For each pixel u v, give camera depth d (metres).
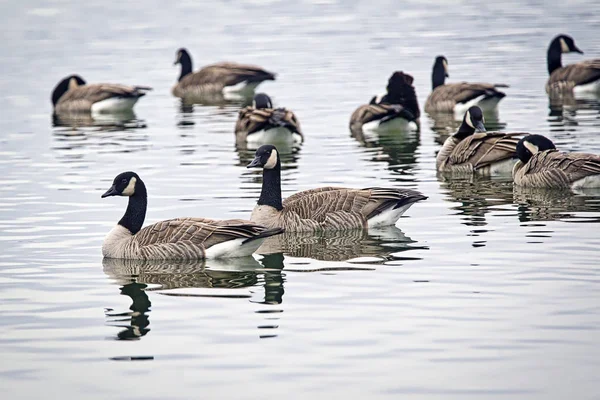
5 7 65.69
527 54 43.44
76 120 33.38
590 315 12.66
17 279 14.95
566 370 11.03
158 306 13.59
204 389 10.79
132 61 46.16
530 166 21.03
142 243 15.93
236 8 63.97
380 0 65.75
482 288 13.91
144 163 24.62
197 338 12.30
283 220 17.66
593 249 15.69
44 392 10.84
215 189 21.27
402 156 25.11
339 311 13.13
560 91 35.06
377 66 41.72
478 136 22.73
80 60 46.22
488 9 59.75
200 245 15.76
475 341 11.91
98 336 12.47
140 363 11.56
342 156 25.22
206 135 29.31
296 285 14.37
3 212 19.44
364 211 17.58
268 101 31.14
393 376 10.99
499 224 17.67
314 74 40.47
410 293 13.78
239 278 14.82
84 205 20.00
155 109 36.06
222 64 40.25
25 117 33.69
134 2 68.00
